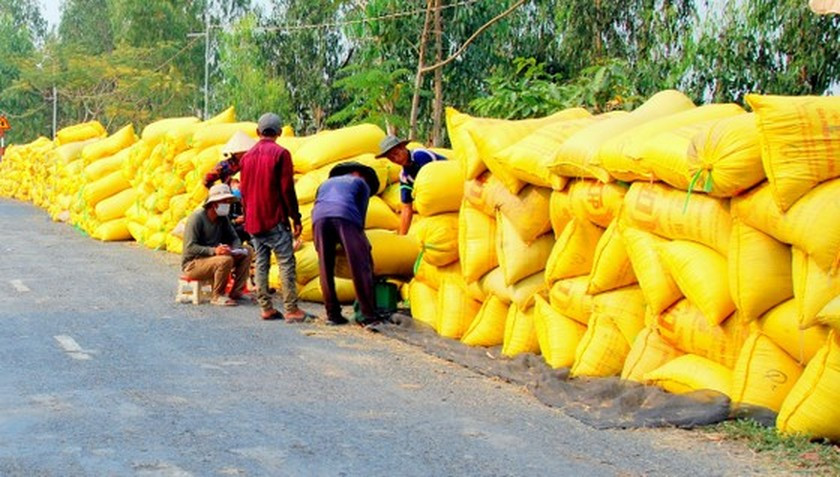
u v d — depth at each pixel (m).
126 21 64.69
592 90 17.95
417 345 9.50
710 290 6.90
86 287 12.84
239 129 16.17
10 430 6.38
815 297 6.23
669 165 7.04
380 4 28.20
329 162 12.24
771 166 6.28
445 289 9.87
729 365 7.01
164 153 16.59
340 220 10.23
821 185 6.27
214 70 62.06
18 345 9.00
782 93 20.38
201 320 10.65
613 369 7.85
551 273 8.23
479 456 6.12
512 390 7.91
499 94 17.80
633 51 25.92
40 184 30.23
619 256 7.74
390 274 10.76
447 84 29.19
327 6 39.31
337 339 9.84
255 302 11.98
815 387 6.29
